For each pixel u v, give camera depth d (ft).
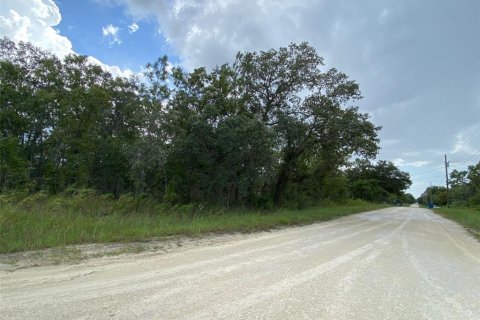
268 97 97.09
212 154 75.87
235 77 91.20
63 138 105.70
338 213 94.73
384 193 304.71
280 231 50.24
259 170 76.84
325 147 98.43
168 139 77.00
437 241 46.47
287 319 14.88
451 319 15.89
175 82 84.28
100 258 26.18
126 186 104.83
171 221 48.39
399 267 26.94
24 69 111.75
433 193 371.76
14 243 27.81
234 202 83.87
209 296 17.56
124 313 14.88
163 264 24.77
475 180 213.66
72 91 111.86
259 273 22.75
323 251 32.73
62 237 31.50
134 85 116.67
